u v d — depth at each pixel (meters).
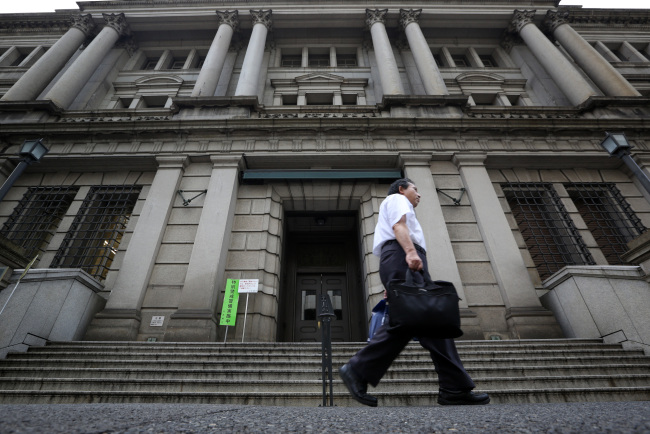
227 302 8.13
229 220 9.87
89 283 7.70
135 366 5.30
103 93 15.18
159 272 8.86
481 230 9.66
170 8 17.14
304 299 12.88
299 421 1.39
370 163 11.22
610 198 10.80
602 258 9.38
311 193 11.16
